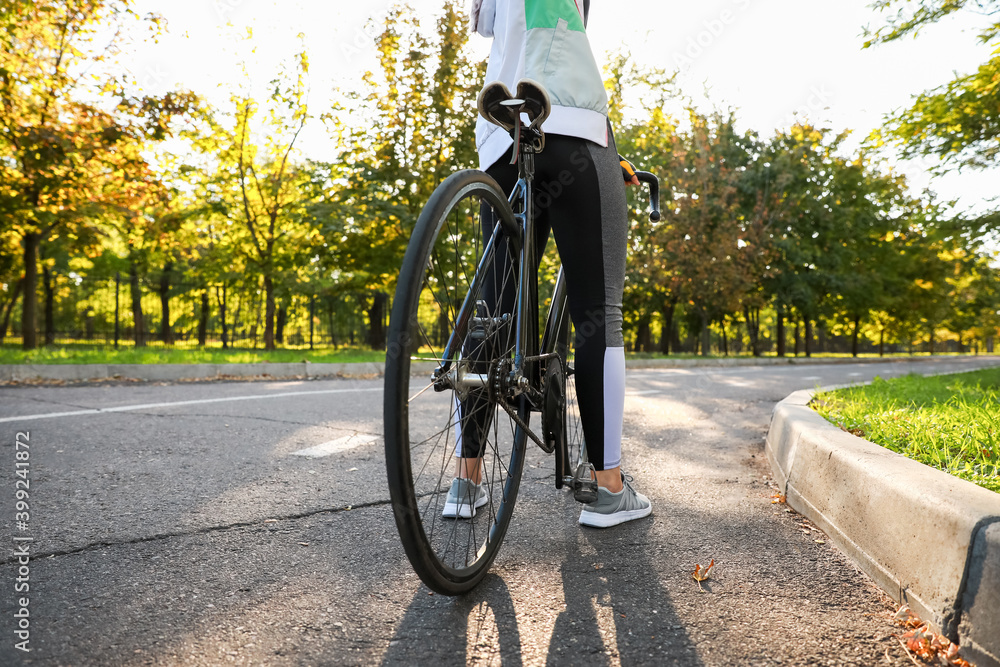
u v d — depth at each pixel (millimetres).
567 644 1400
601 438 2137
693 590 1689
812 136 24844
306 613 1517
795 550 1997
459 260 1660
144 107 12102
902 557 1627
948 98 8648
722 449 3740
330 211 16250
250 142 17094
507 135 1949
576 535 2129
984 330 57625
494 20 2137
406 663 1309
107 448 3238
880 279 27688
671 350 37969
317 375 9742
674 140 22375
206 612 1504
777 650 1383
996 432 2611
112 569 1738
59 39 11727
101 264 25141
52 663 1257
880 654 1372
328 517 2244
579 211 1966
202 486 2586
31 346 13625
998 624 1279
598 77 1999
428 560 1447
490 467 1882
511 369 1787
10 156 12219
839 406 3947
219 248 19406
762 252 23203
